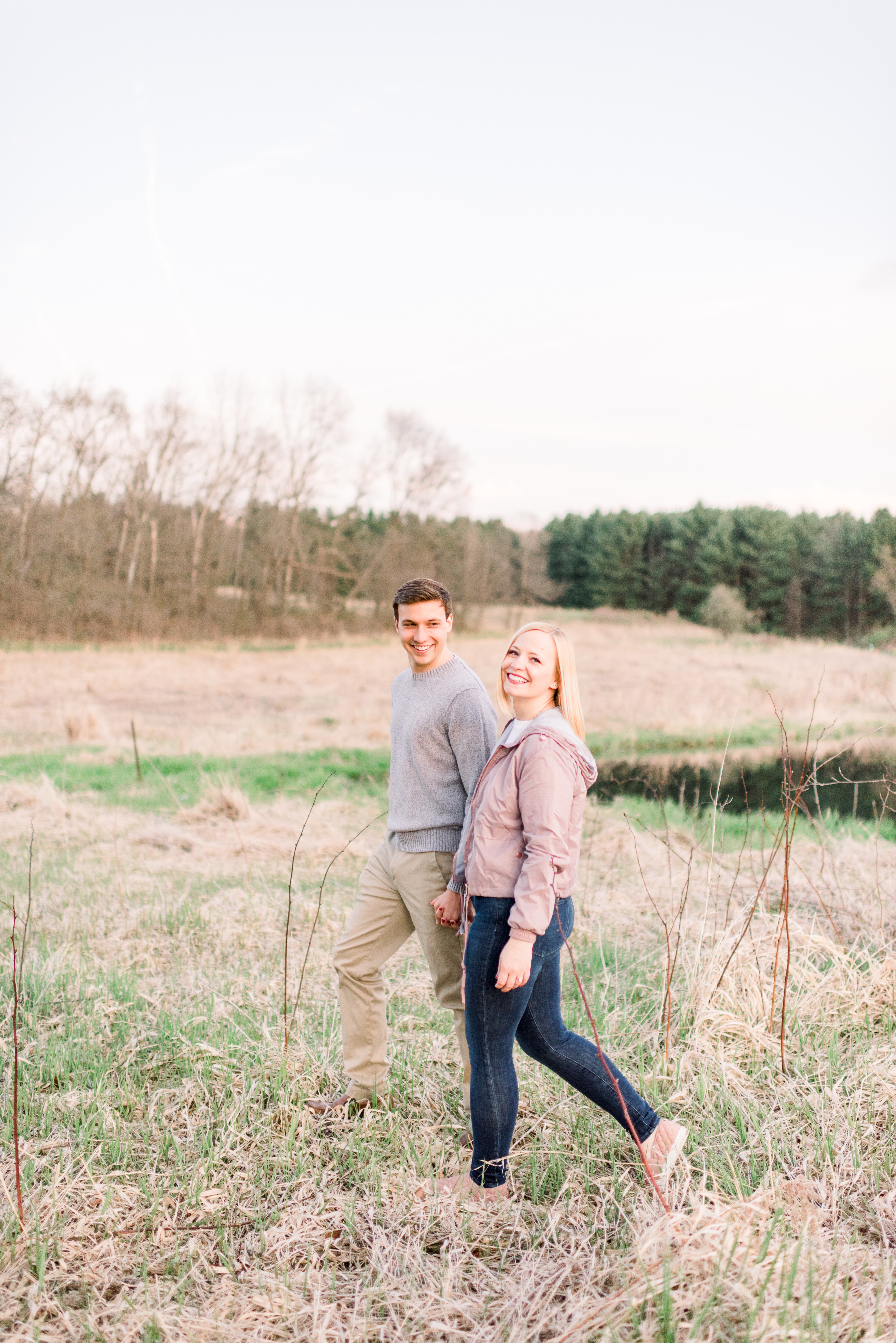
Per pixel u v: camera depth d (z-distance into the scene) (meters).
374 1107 2.82
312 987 3.80
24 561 32.59
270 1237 2.20
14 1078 2.47
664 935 4.41
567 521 72.31
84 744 11.61
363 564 43.66
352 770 10.47
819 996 3.39
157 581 36.84
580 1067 2.33
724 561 57.53
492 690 18.83
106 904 5.10
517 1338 1.82
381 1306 1.96
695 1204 2.13
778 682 20.81
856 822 7.34
